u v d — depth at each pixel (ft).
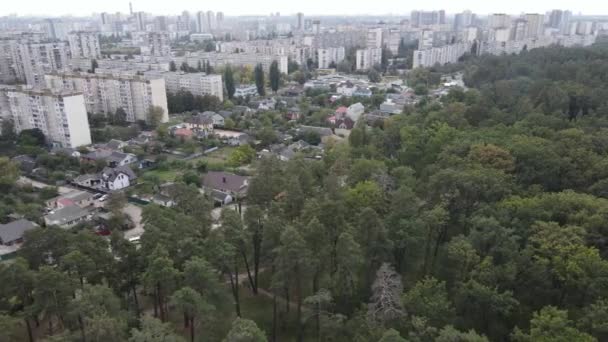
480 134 409.08
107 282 244.63
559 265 213.25
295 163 361.30
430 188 297.33
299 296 237.66
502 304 205.05
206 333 223.92
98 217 385.70
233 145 619.26
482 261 228.22
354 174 354.33
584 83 592.19
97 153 546.67
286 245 222.69
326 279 250.98
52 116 581.94
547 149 333.01
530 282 219.61
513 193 298.35
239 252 263.29
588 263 208.33
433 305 201.46
